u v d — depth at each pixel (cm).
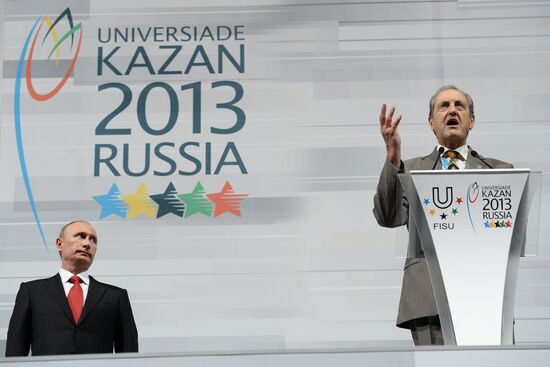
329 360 450
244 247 773
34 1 830
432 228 457
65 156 796
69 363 451
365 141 794
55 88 810
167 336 755
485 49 805
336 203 781
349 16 816
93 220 782
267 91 805
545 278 753
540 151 784
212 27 820
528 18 809
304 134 796
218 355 452
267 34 816
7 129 802
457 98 603
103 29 822
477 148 785
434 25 811
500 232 456
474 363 439
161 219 780
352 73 807
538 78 799
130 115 804
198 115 802
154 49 817
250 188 785
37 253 778
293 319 758
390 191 516
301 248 772
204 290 766
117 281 769
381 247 770
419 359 443
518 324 746
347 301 759
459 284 454
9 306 767
